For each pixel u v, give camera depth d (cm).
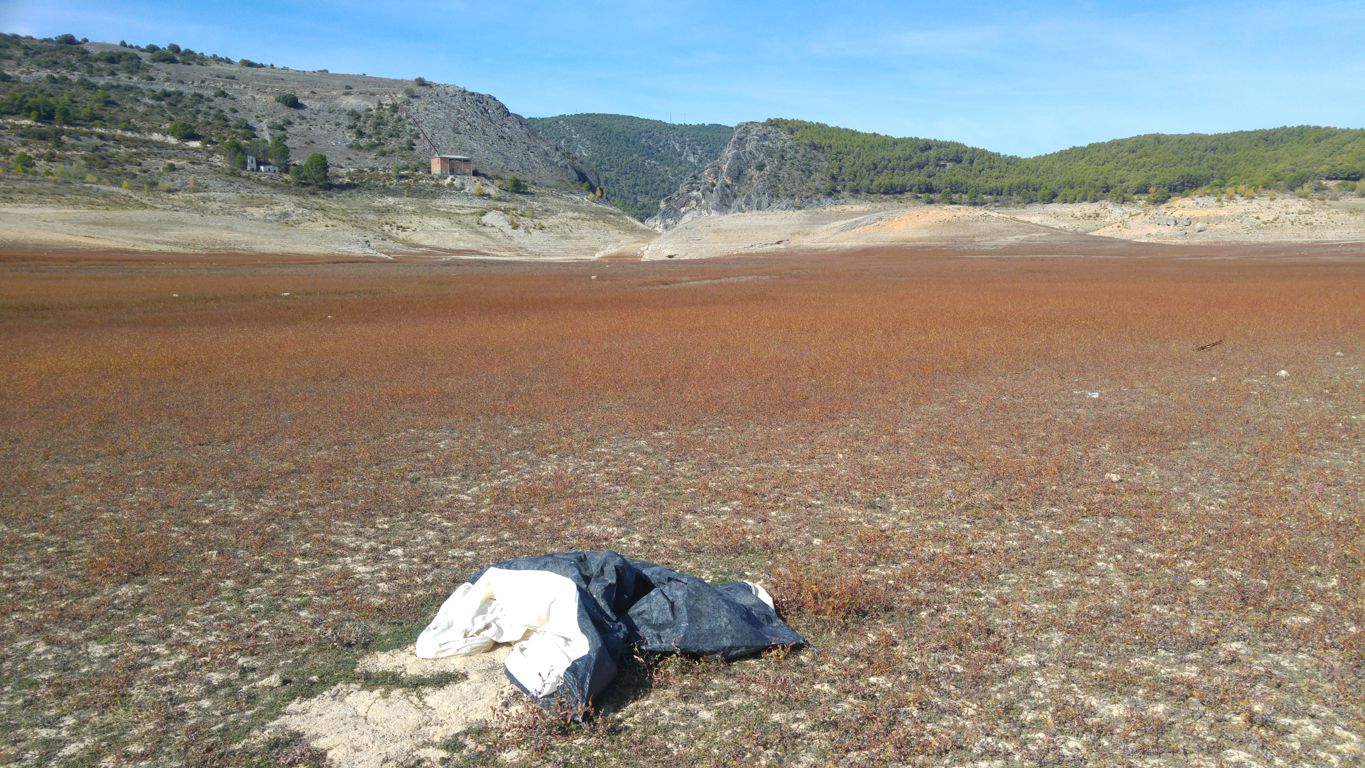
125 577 759
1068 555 788
